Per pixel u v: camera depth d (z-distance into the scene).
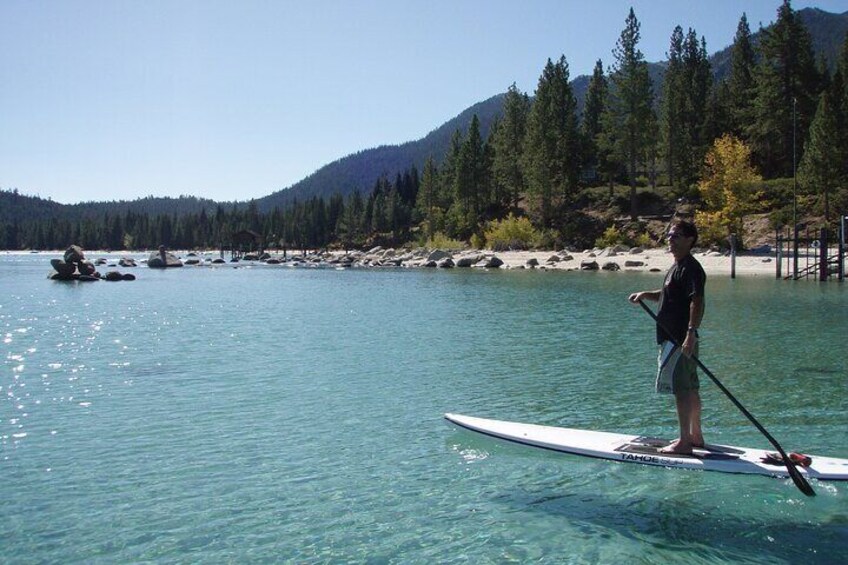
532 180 82.31
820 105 60.22
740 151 61.78
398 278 52.62
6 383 13.67
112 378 14.12
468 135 103.25
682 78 87.50
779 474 7.82
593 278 45.75
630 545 6.41
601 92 102.50
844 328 20.48
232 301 33.22
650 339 19.14
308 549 6.35
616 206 81.06
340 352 17.23
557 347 17.84
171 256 84.56
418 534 6.65
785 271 46.28
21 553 6.26
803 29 74.88
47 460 8.84
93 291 41.22
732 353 16.42
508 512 7.15
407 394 12.55
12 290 42.34
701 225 61.69
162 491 7.75
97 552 6.29
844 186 60.56
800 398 11.94
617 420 10.71
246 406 11.70
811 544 6.39
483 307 28.28
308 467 8.55
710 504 7.25
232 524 6.88
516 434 9.40
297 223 183.62
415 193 171.88
